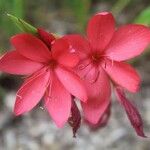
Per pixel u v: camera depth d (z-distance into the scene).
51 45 0.20
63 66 0.20
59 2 0.41
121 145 0.34
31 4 0.40
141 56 0.38
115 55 0.20
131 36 0.20
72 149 0.34
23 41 0.19
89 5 0.38
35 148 0.34
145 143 0.34
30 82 0.20
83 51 0.20
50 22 0.40
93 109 0.20
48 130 0.35
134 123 0.21
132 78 0.20
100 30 0.20
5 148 0.35
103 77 0.20
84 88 0.20
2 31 0.38
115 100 0.36
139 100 0.36
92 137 0.34
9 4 0.33
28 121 0.36
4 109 0.36
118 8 0.39
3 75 0.36
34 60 0.20
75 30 0.39
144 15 0.30
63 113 0.20
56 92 0.20
